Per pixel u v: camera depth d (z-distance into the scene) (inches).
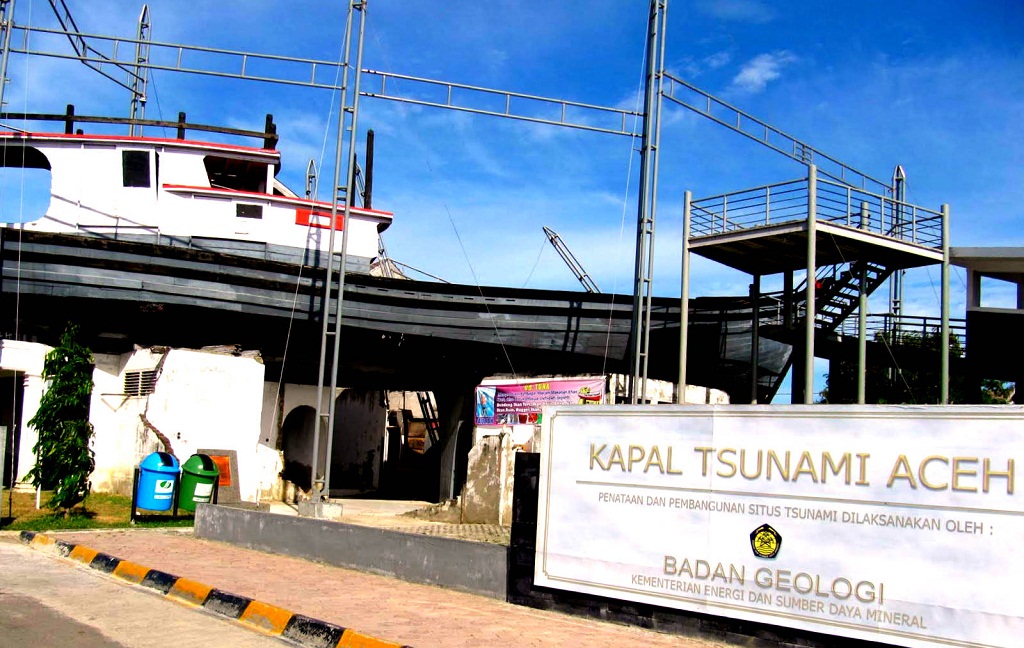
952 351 864.3
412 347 938.7
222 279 853.2
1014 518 244.4
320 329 887.1
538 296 907.4
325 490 672.4
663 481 318.7
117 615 341.7
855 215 716.0
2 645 284.8
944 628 252.4
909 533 261.9
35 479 637.9
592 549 336.2
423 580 418.3
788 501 287.1
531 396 847.1
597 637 307.3
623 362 929.5
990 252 800.9
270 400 933.8
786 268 823.7
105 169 912.3
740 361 933.8
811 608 278.1
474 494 746.2
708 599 301.7
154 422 804.6
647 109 719.1
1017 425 246.8
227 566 454.9
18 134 901.8
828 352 885.2
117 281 828.0
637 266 708.7
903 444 266.2
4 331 863.7
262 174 995.3
